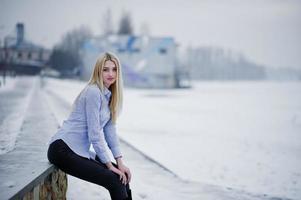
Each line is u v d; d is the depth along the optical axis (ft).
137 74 161.68
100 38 165.89
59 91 91.56
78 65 174.40
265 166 22.04
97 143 8.61
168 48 162.61
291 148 28.68
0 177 7.99
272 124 45.24
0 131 20.08
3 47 115.55
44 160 9.95
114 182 8.56
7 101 47.03
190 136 33.14
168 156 23.39
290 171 20.93
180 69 190.60
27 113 31.73
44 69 151.12
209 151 25.99
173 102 80.38
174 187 15.57
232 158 24.03
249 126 42.70
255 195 15.64
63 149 8.47
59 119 32.50
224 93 124.88
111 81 9.26
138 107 65.05
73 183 13.87
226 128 40.14
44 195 8.95
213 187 16.26
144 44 162.71
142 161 20.31
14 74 121.19
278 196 15.81
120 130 35.04
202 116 52.60
